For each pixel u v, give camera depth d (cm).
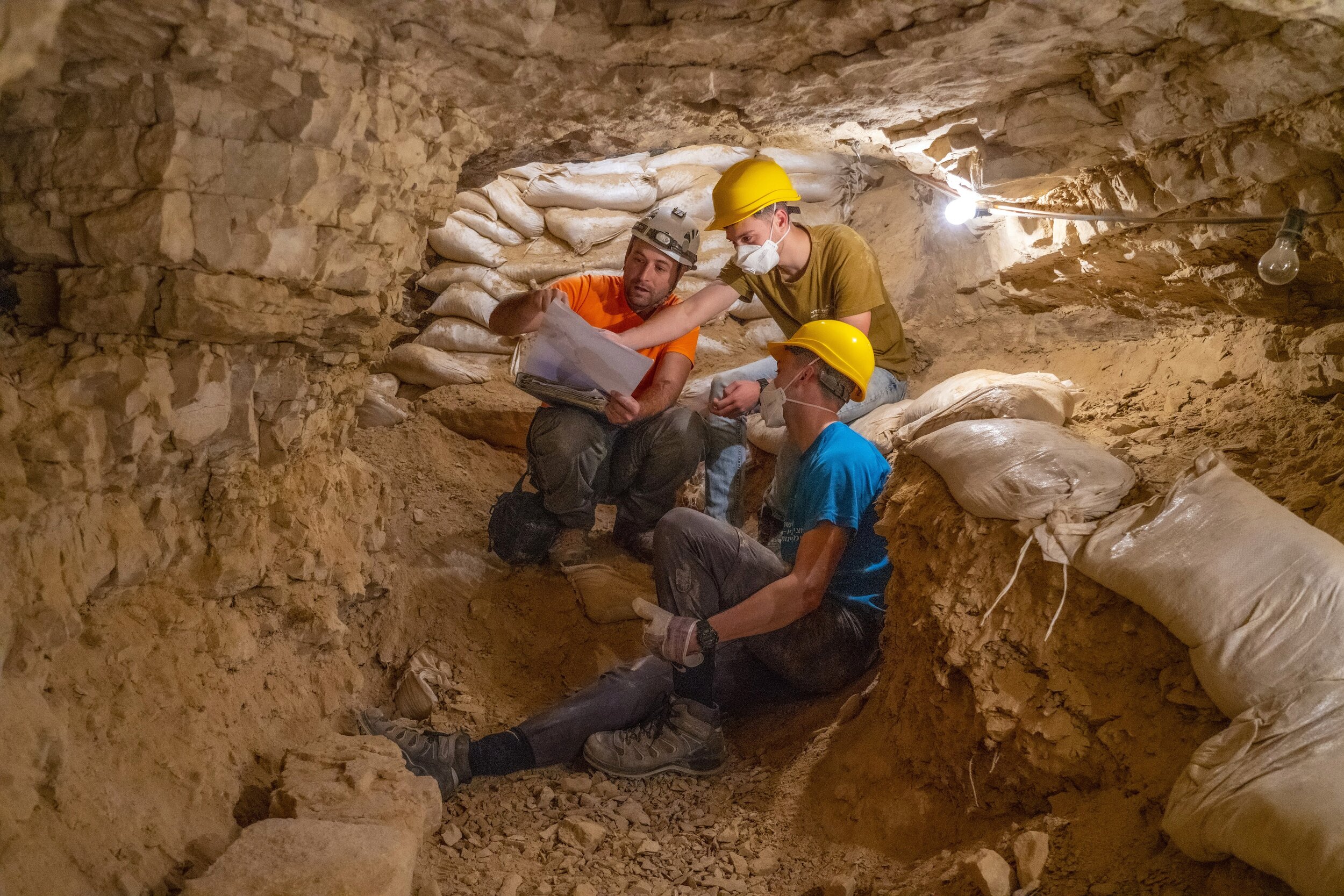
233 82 210
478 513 430
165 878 204
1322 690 199
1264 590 217
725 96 314
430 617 367
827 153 547
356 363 310
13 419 204
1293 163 302
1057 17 270
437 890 240
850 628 329
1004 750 245
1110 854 212
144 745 223
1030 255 449
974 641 256
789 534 342
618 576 394
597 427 384
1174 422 343
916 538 292
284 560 286
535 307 341
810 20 268
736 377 438
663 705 324
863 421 414
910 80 313
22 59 117
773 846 276
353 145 241
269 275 236
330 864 203
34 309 227
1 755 179
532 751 308
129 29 190
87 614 227
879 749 288
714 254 528
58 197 214
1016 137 354
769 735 337
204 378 240
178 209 215
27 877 173
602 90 296
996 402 328
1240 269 361
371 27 234
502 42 257
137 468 234
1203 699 218
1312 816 173
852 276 385
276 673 288
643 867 269
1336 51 262
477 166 401
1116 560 238
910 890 232
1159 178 344
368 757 263
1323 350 321
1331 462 275
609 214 514
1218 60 282
